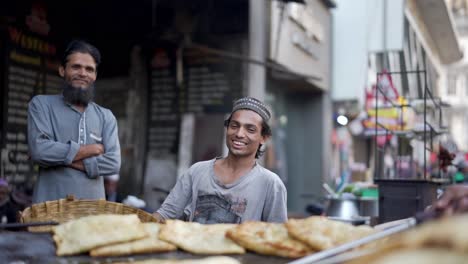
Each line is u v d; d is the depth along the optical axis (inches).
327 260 56.2
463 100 1344.7
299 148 523.2
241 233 77.7
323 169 514.0
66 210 99.4
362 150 557.9
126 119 343.0
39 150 121.7
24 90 266.7
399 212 138.8
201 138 378.6
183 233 80.2
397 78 304.0
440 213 66.2
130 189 341.7
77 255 72.4
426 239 40.8
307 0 472.7
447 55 787.4
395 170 234.8
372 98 391.9
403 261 40.3
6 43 255.1
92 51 129.8
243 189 114.7
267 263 70.9
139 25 330.6
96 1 309.4
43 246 74.8
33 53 272.2
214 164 119.4
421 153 364.2
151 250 75.2
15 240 75.7
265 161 458.3
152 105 350.3
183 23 324.8
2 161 253.4
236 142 115.0
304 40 466.9
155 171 346.6
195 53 346.9
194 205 118.2
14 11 260.2
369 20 527.8
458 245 39.0
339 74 546.3
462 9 1245.7
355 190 212.8
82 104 128.3
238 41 345.1
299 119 525.3
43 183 125.0
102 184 131.3
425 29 651.5
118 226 77.1
